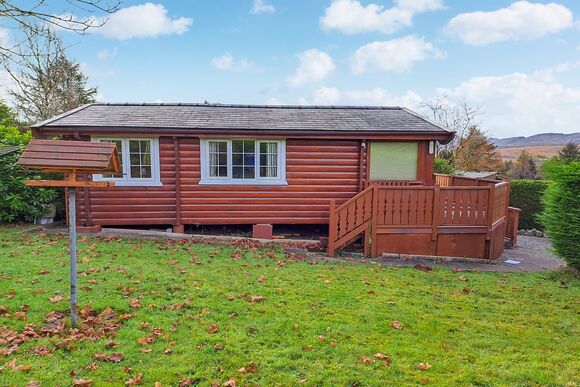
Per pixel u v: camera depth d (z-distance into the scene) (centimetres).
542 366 350
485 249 851
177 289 509
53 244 746
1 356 329
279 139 992
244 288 530
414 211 830
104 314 421
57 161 366
